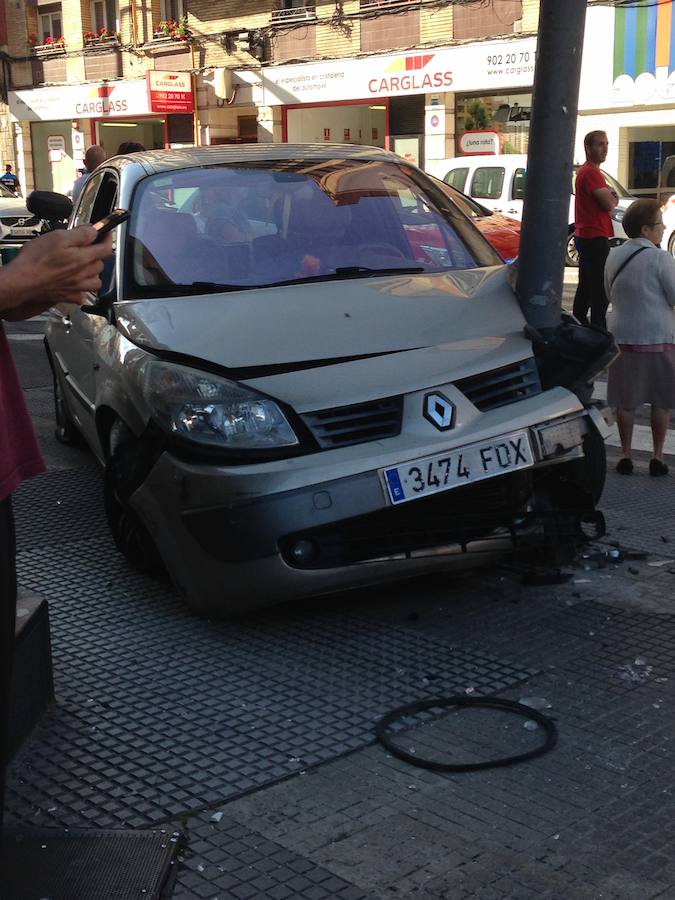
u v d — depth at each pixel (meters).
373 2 26.67
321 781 3.15
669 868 2.71
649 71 22.31
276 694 3.71
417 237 5.23
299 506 3.83
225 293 4.66
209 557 3.98
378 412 3.99
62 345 6.32
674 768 3.19
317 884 2.67
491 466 4.06
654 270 6.21
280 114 29.81
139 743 3.40
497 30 24.28
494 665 3.89
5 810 3.02
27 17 36.28
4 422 1.75
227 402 3.95
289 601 4.21
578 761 3.23
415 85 26.08
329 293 4.61
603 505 5.85
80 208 6.45
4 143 38.50
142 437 4.28
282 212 5.14
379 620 4.30
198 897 2.63
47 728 3.50
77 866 2.71
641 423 8.07
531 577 4.62
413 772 3.20
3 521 1.72
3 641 1.73
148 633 4.25
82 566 5.02
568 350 4.41
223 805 3.04
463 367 4.15
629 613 4.33
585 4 4.99
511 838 2.85
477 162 21.03
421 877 2.69
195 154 5.56
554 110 4.94
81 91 34.72
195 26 30.98
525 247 4.99
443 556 4.18
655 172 22.97
